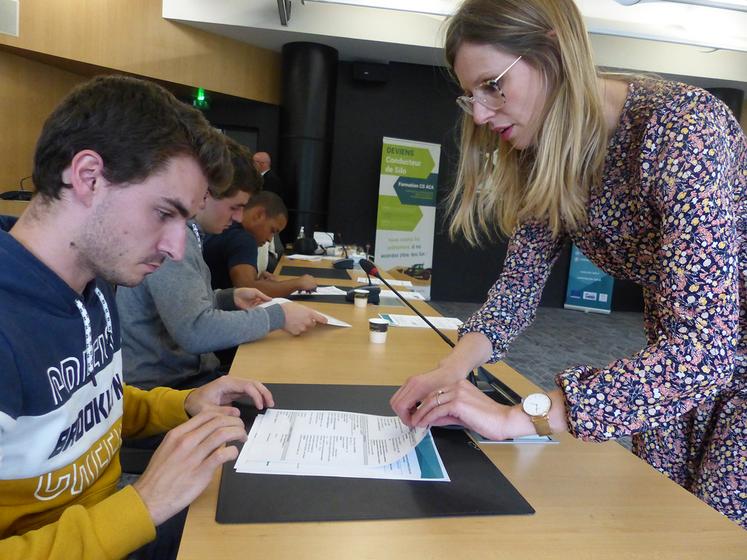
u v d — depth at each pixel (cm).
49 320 73
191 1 536
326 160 620
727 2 378
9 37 453
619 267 106
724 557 67
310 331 179
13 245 71
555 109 89
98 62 505
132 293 150
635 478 88
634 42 584
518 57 88
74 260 76
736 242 78
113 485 91
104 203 72
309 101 596
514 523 72
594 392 79
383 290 280
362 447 91
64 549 62
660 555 67
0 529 71
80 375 79
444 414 90
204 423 78
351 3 435
